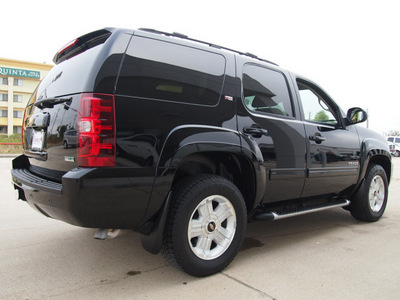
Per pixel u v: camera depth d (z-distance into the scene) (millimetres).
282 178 3137
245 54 3232
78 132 2070
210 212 2562
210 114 2611
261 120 2998
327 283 2484
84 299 2197
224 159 2879
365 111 3846
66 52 2846
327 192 3818
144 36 2424
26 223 4078
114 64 2189
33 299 2193
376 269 2783
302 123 3445
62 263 2822
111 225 2180
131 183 2129
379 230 4066
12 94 48000
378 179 4520
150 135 2232
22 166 3135
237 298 2219
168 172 2279
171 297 2225
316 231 3984
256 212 3113
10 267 2729
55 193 2100
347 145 3936
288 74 3561
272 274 2637
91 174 1994
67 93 2330
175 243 2340
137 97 2227
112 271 2660
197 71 2639
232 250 2680
